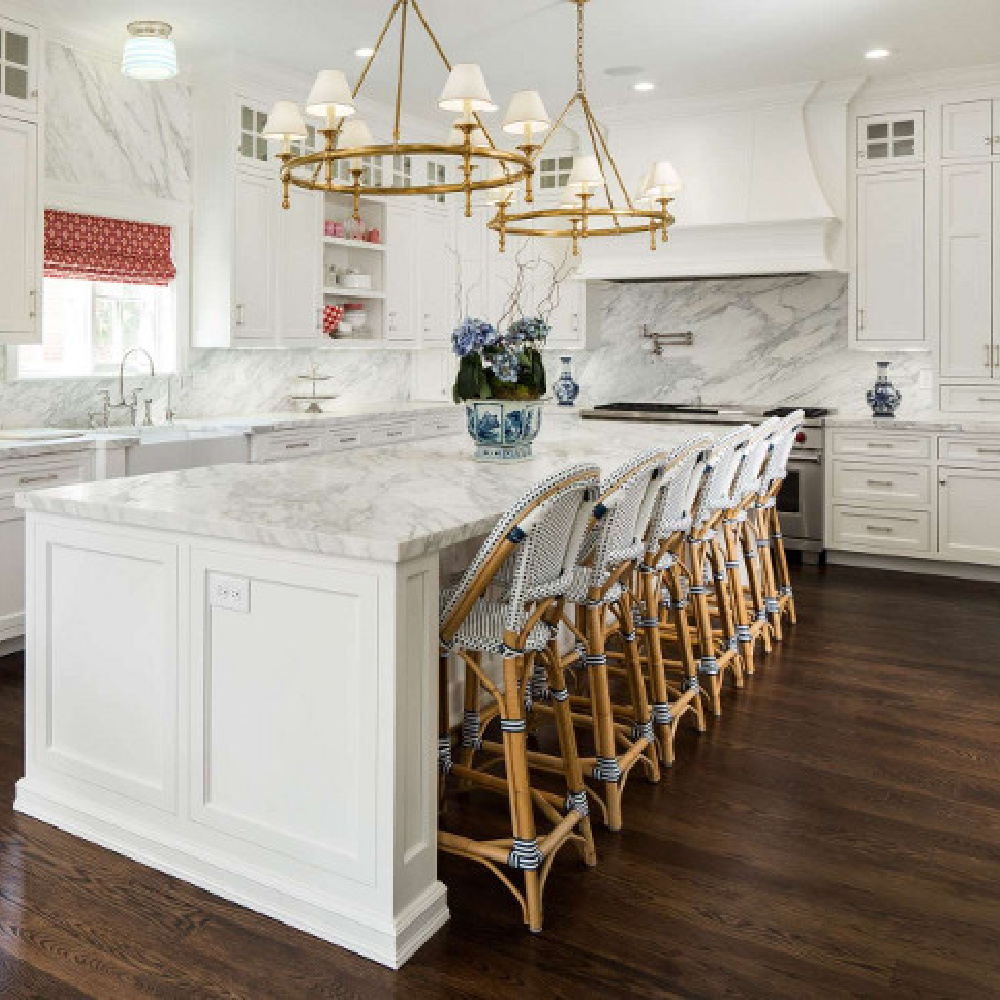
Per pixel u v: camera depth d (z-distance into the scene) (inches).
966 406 236.5
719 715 144.9
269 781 94.3
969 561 230.7
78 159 201.3
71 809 108.9
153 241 220.2
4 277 175.0
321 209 250.8
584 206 177.0
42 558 109.9
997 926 90.7
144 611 102.0
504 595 110.2
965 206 232.5
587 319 286.2
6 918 91.6
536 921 90.2
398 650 85.7
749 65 221.9
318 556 88.8
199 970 84.2
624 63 219.9
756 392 275.1
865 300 246.1
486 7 185.0
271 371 259.0
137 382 223.0
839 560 252.2
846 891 96.8
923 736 136.8
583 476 93.8
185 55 215.9
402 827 87.5
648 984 82.3
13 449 164.2
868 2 183.5
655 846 106.0
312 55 215.9
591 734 137.1
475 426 143.1
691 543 145.3
